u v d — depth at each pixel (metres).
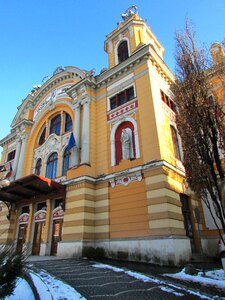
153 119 14.45
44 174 20.78
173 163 14.46
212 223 15.33
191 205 14.94
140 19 20.98
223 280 7.84
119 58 20.61
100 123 17.91
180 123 9.48
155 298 6.01
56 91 23.41
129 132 15.73
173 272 9.41
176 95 9.85
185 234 12.58
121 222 13.66
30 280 7.09
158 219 12.03
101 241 14.12
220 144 8.62
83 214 14.51
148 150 13.97
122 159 15.40
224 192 7.69
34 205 19.45
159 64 17.14
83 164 15.95
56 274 8.61
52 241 16.81
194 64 9.62
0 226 21.52
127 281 7.77
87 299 5.69
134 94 16.38
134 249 12.40
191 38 10.18
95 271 9.43
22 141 24.91
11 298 5.76
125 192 14.12
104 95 18.61
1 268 4.78
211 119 8.63
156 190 12.64
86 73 20.17
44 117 24.00
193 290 6.71
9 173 24.36
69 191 16.09
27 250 5.72
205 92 9.07
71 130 19.97
